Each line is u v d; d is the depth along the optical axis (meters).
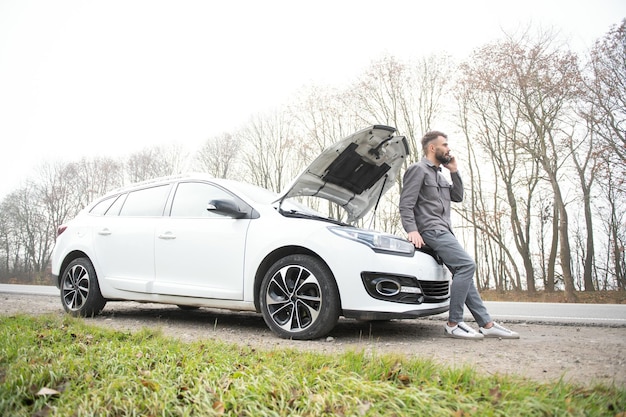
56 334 3.51
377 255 4.05
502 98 22.88
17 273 44.06
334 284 4.07
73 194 45.78
